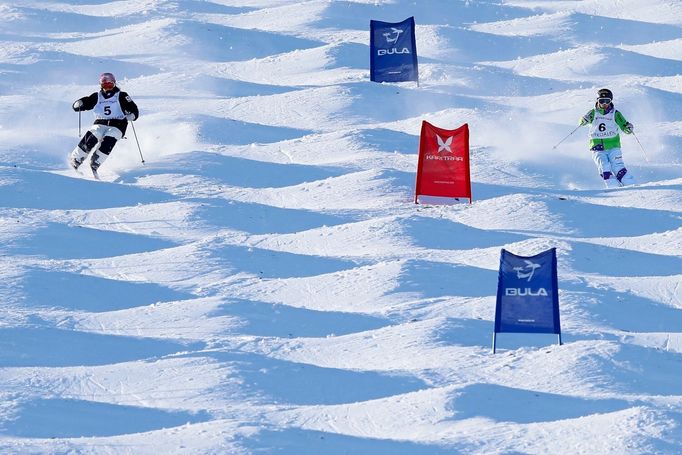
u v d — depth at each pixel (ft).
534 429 68.85
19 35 307.17
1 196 140.67
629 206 140.46
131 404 76.02
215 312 97.96
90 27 333.42
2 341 88.17
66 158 169.37
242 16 352.69
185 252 117.91
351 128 190.90
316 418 72.95
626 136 187.62
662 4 372.79
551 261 87.10
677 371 83.20
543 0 409.90
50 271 109.09
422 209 138.00
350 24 330.95
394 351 88.33
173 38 284.82
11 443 65.67
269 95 216.74
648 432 66.74
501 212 134.41
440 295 104.01
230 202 139.23
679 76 241.35
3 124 189.06
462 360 85.15
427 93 216.13
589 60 262.67
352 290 105.50
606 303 100.99
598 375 81.00
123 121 157.48
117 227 130.62
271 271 113.50
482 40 297.12
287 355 87.97
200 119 191.42
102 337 90.79
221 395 77.61
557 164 169.07
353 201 143.84
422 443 67.05
